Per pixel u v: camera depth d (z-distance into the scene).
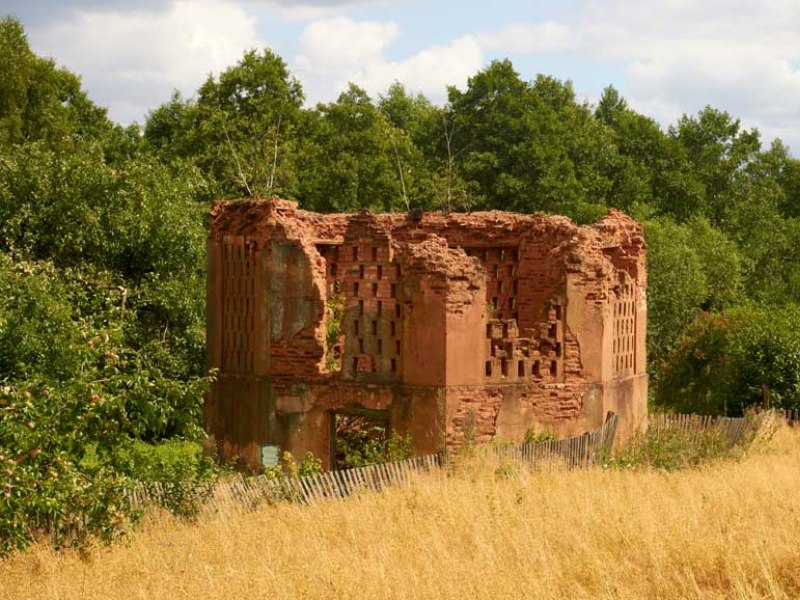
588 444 27.02
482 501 21.31
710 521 19.12
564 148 66.31
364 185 60.12
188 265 39.72
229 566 16.83
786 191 87.25
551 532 18.69
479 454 25.03
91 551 18.08
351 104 66.19
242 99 61.31
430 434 26.80
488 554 16.98
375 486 23.59
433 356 26.81
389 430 27.78
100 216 37.69
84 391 18.08
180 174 42.97
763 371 42.62
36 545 18.20
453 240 31.33
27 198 37.09
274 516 20.83
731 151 82.06
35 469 17.22
